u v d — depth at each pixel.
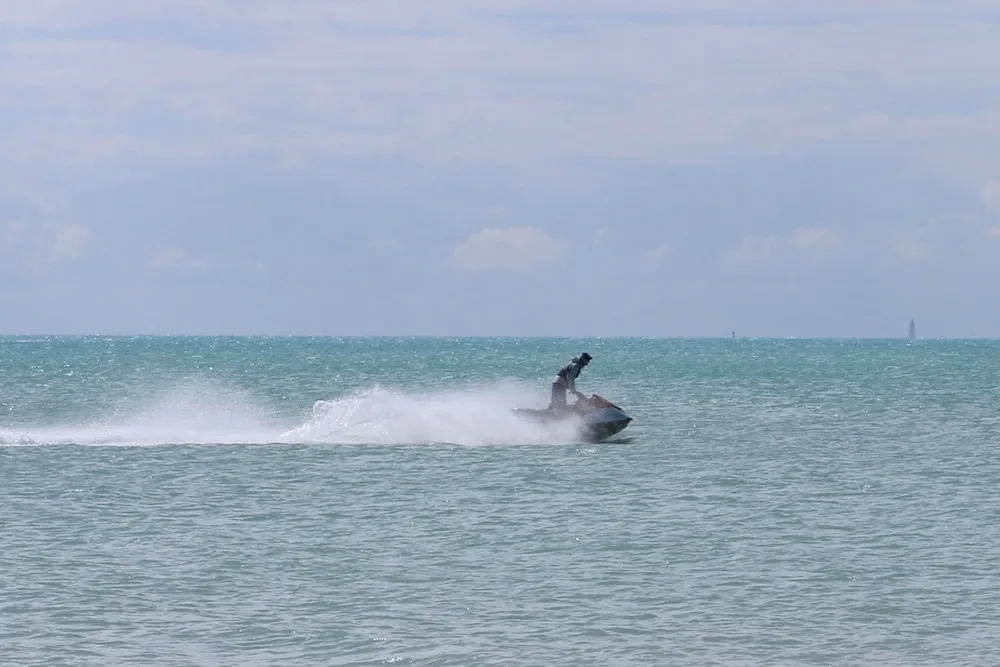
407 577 48.38
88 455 85.56
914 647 39.56
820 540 55.53
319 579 47.97
